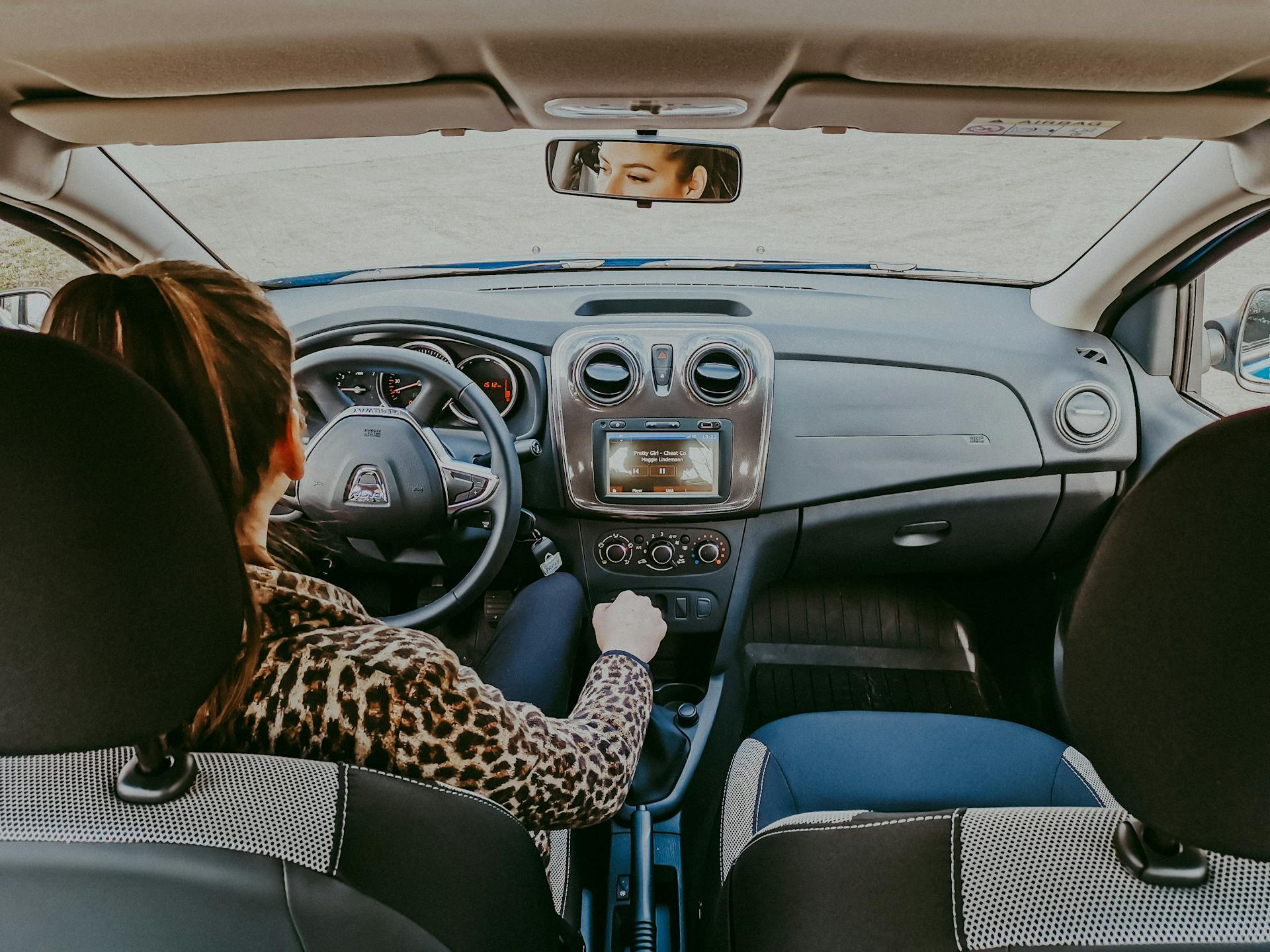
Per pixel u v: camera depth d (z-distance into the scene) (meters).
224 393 0.65
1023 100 1.04
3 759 0.61
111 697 0.53
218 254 1.96
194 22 0.85
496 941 0.71
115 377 0.53
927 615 2.39
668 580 1.98
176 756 0.60
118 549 0.52
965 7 0.82
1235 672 0.49
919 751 1.48
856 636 2.38
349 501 1.67
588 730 0.92
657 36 0.88
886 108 1.08
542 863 0.95
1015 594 2.28
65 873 0.56
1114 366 1.98
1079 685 0.56
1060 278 2.00
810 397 1.97
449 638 2.05
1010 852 0.62
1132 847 0.59
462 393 1.64
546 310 1.98
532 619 1.72
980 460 2.00
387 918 0.60
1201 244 1.71
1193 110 1.06
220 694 0.64
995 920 0.60
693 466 1.90
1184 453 0.51
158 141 1.23
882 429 1.99
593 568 1.99
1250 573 0.48
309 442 1.74
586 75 0.98
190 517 0.55
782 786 1.42
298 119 1.13
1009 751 1.48
